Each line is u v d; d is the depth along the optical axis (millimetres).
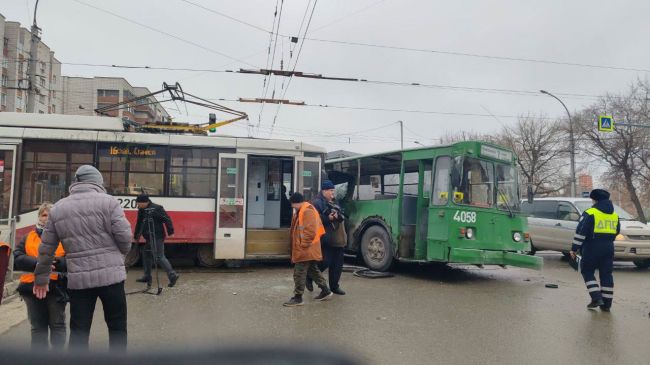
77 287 3980
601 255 7379
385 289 8688
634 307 7637
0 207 10125
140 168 10641
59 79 64938
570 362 4953
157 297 7766
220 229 10695
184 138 10852
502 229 10000
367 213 11359
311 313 6777
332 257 7980
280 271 10688
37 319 4359
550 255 16062
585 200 13734
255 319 6430
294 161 11492
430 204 9945
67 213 4031
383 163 11523
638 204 33375
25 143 10320
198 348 1758
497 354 5168
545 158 39906
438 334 5871
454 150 9648
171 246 11250
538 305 7629
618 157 33594
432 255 9711
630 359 5066
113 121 10672
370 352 5145
